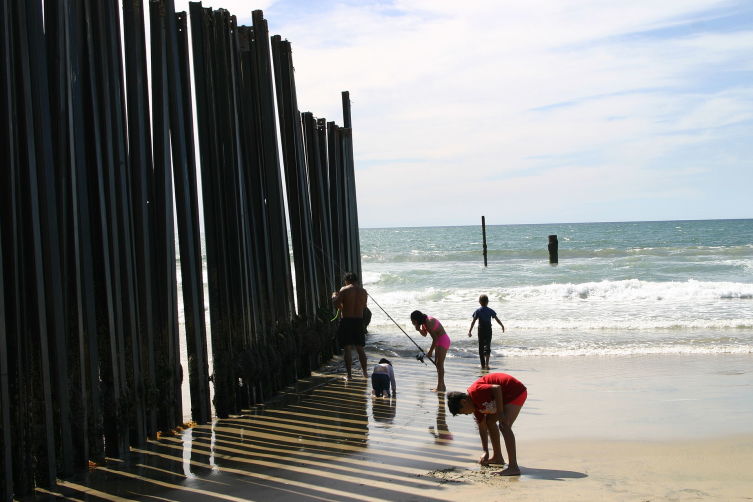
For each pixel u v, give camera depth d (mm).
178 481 5668
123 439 6289
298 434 7281
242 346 8086
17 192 5102
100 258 5922
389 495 5273
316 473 5902
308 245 10875
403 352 13195
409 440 7082
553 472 5883
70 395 5703
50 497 5262
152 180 6766
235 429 7445
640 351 12523
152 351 6621
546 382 10156
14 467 5141
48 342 5398
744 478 5602
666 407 8484
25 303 5207
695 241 66188
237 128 8195
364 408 8570
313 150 12062
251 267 8453
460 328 15906
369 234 123438
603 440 7043
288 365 9852
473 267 37688
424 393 9516
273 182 9305
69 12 5688
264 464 6180
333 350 12883
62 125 5504
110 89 6051
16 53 5086
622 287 22438
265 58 9227
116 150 6102
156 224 6766
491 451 6629
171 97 7000
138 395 6477
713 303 19328
